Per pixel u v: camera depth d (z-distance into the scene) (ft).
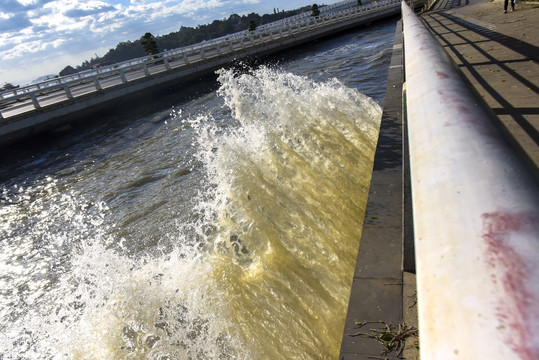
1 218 27.22
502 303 1.19
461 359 1.10
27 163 40.96
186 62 72.69
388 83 23.91
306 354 9.82
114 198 26.00
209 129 38.06
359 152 20.62
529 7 43.73
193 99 60.54
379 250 8.43
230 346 10.32
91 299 13.96
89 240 20.68
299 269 12.53
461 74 3.79
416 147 2.58
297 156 18.86
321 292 11.59
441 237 1.69
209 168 25.62
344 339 6.43
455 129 2.39
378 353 6.04
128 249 18.47
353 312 6.94
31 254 21.07
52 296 16.01
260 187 16.12
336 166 18.85
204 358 10.19
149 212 22.21
